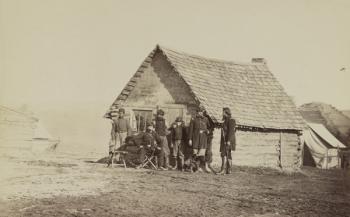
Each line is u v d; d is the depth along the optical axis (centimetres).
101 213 755
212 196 963
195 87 1670
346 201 1012
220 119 1616
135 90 1764
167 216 753
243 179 1312
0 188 924
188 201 891
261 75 2109
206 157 1559
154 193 966
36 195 885
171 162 1617
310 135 2742
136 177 1218
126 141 1608
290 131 1925
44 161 1569
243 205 882
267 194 1037
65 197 880
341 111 3391
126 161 1645
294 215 817
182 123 1561
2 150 1966
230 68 2023
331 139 2791
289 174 1638
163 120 1550
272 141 1877
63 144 3325
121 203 843
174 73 1698
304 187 1227
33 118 2098
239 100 1858
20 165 1369
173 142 1540
